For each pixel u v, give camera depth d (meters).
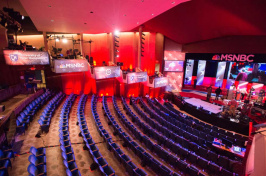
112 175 5.74
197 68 21.31
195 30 14.32
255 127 3.88
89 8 7.96
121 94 18.67
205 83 21.50
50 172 6.47
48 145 8.17
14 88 13.26
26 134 9.09
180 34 16.22
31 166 5.36
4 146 6.96
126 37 18.83
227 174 6.22
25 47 12.88
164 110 14.05
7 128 7.59
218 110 13.34
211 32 14.12
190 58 18.36
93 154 6.91
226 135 9.70
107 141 8.04
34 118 10.97
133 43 18.91
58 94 15.93
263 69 16.66
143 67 19.53
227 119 11.45
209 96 16.09
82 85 18.42
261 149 2.84
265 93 15.34
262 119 11.39
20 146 7.98
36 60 12.08
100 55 19.08
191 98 16.94
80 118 10.45
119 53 19.14
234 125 11.02
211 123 12.31
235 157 7.52
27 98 11.83
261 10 8.66
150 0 6.87
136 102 17.03
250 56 13.90
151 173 6.96
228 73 19.45
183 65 19.91
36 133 9.22
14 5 11.53
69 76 17.77
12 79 13.66
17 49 11.74
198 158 7.10
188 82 21.77
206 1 9.43
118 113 12.06
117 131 9.60
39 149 6.73
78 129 10.30
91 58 17.66
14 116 8.98
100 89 17.97
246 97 15.80
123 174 6.77
